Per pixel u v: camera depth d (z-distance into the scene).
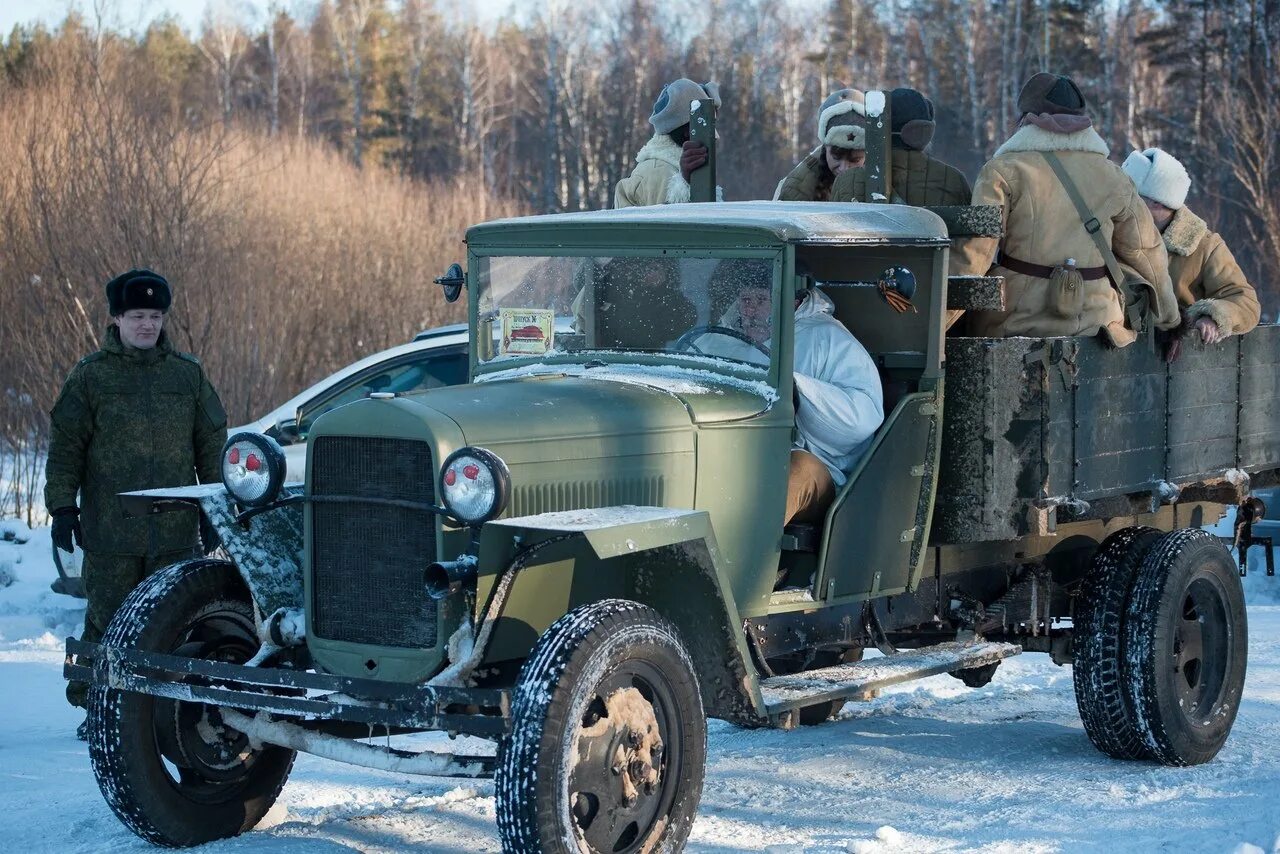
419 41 54.94
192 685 4.70
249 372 14.80
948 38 44.41
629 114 49.12
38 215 15.05
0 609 9.90
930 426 5.63
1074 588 6.61
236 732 5.15
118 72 20.08
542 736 4.09
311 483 4.77
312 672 4.53
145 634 4.88
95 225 14.41
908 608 5.99
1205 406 6.57
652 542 4.37
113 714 4.86
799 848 4.88
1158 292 6.20
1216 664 6.23
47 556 11.53
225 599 5.14
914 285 5.14
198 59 51.12
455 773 4.46
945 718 7.01
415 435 4.53
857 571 5.48
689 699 4.54
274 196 18.94
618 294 5.60
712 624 4.78
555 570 4.75
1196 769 5.97
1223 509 7.41
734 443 5.16
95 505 6.35
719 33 53.69
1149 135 40.91
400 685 4.30
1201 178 31.47
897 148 7.07
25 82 19.81
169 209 14.97
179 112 20.94
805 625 5.59
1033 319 6.07
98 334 14.20
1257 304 6.78
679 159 8.10
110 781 4.87
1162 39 40.78
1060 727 6.82
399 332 17.69
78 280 14.27
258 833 5.18
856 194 6.64
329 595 4.77
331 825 5.29
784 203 5.88
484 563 4.46
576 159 49.03
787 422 5.28
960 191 7.12
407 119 51.78
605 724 4.30
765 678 5.30
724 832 5.14
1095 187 6.10
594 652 4.23
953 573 6.15
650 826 4.48
